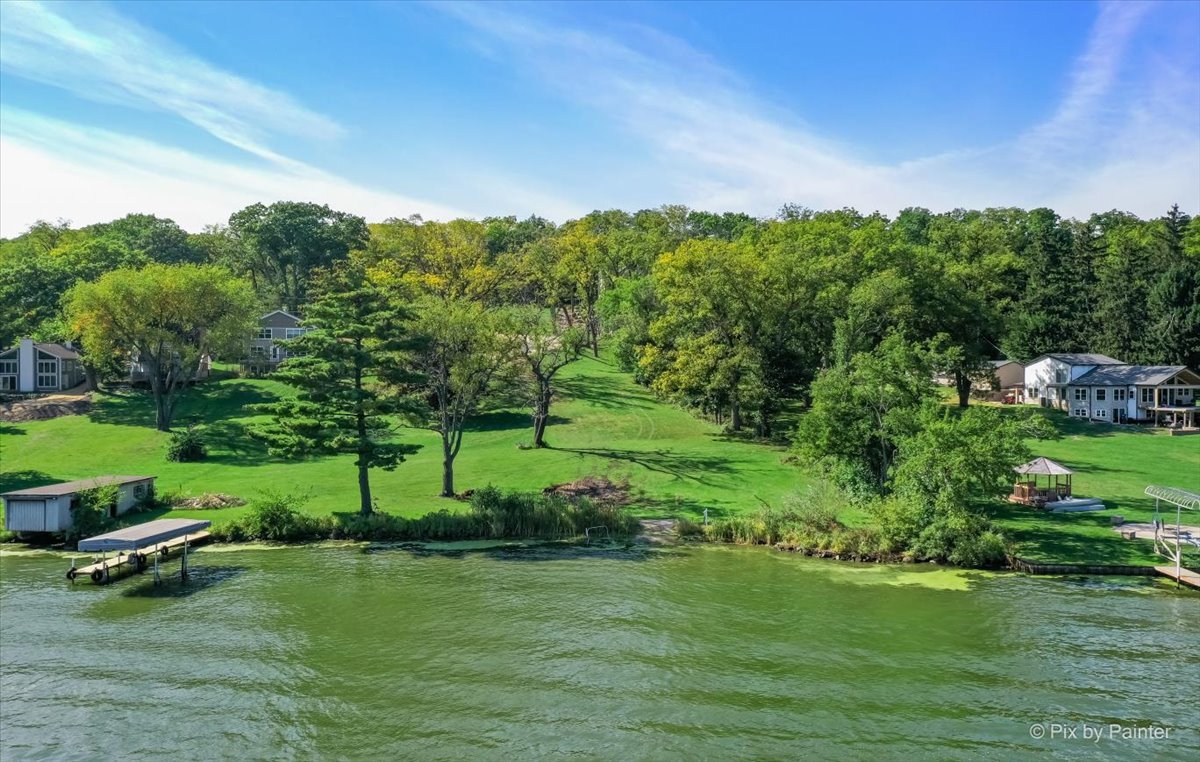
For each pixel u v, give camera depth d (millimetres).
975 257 91938
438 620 31688
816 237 88625
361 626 31094
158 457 65688
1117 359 95438
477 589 35656
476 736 22469
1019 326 95000
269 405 46938
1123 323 95812
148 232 131375
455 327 52406
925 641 28859
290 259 121000
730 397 69062
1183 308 88188
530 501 47062
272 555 42062
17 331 98625
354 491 53812
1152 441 67375
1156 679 25391
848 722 22953
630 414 81062
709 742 21953
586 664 27234
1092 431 72625
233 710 24125
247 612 32844
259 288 129625
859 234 80312
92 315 71750
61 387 90375
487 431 75375
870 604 33031
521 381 67938
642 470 58031
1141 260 105938
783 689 25156
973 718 23078
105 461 64312
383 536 45281
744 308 69562
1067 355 86188
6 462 63406
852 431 46969
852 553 40500
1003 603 32938
